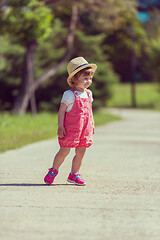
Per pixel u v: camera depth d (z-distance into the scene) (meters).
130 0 27.80
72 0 26.42
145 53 59.88
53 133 15.45
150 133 16.36
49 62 32.69
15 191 5.89
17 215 4.70
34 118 22.59
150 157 9.72
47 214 4.74
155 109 45.53
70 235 4.04
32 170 7.73
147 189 6.12
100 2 27.02
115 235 4.05
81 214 4.75
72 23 27.62
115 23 28.20
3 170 7.70
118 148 11.43
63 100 6.29
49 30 22.42
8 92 31.88
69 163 8.65
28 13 21.52
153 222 4.48
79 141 6.34
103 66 34.28
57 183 6.50
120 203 5.27
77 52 33.88
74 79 6.33
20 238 3.95
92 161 9.02
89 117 6.45
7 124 17.17
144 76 72.69
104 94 34.09
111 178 7.00
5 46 31.61
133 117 30.17
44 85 31.33
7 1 21.55
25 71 25.84
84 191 5.93
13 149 10.94
